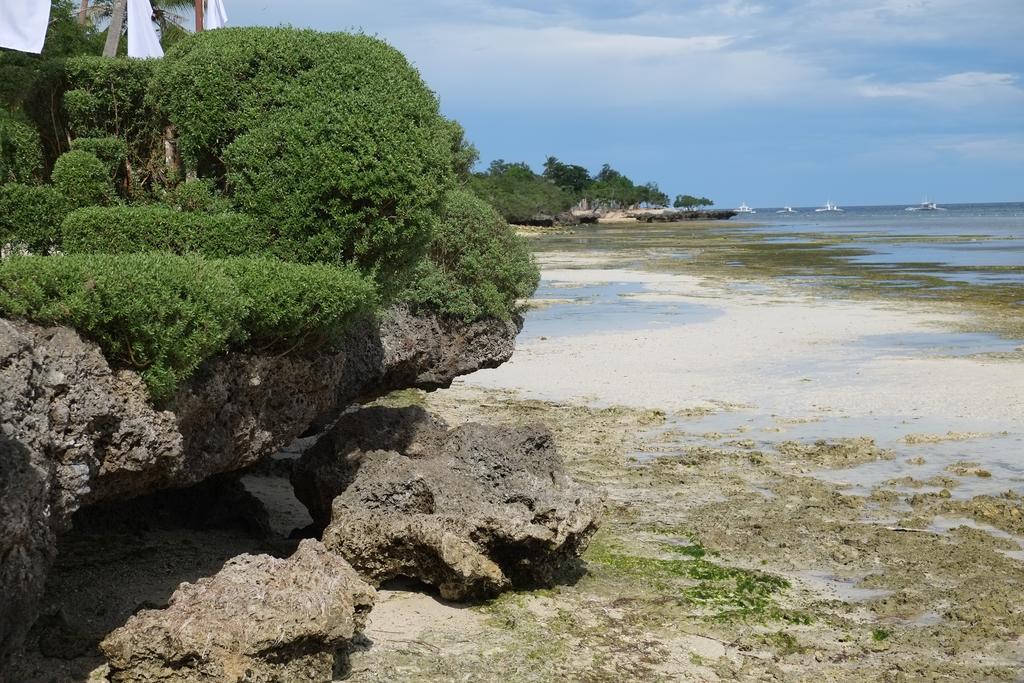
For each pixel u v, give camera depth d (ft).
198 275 23.73
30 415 20.52
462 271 41.24
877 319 104.63
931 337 91.76
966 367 76.18
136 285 22.52
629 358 81.35
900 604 32.24
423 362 40.11
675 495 44.42
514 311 45.21
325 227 28.30
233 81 28.78
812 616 31.30
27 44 32.42
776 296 129.29
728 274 167.53
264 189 28.09
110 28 68.44
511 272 42.91
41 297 21.66
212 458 26.25
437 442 34.83
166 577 29.53
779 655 28.35
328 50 29.25
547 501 31.42
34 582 20.15
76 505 21.89
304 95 28.48
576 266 189.47
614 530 39.09
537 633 28.25
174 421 23.80
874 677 27.20
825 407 63.72
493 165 564.71
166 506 34.53
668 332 95.55
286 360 27.12
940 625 30.81
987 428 58.18
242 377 25.93
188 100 29.17
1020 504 43.39
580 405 64.18
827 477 48.24
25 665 23.47
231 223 28.02
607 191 650.84
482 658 26.35
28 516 19.07
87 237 27.35
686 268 182.91
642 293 134.41
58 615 25.55
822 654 28.45
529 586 31.48
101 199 30.37
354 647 26.30
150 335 22.61
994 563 36.19
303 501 34.47
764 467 49.44
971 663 28.27
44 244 29.91
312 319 26.30
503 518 29.99
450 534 29.04
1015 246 250.78
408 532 29.30
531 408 62.64
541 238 334.03
